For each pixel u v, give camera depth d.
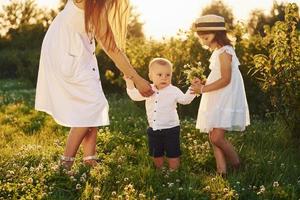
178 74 9.55
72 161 4.86
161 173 4.81
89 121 4.74
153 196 4.25
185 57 9.80
